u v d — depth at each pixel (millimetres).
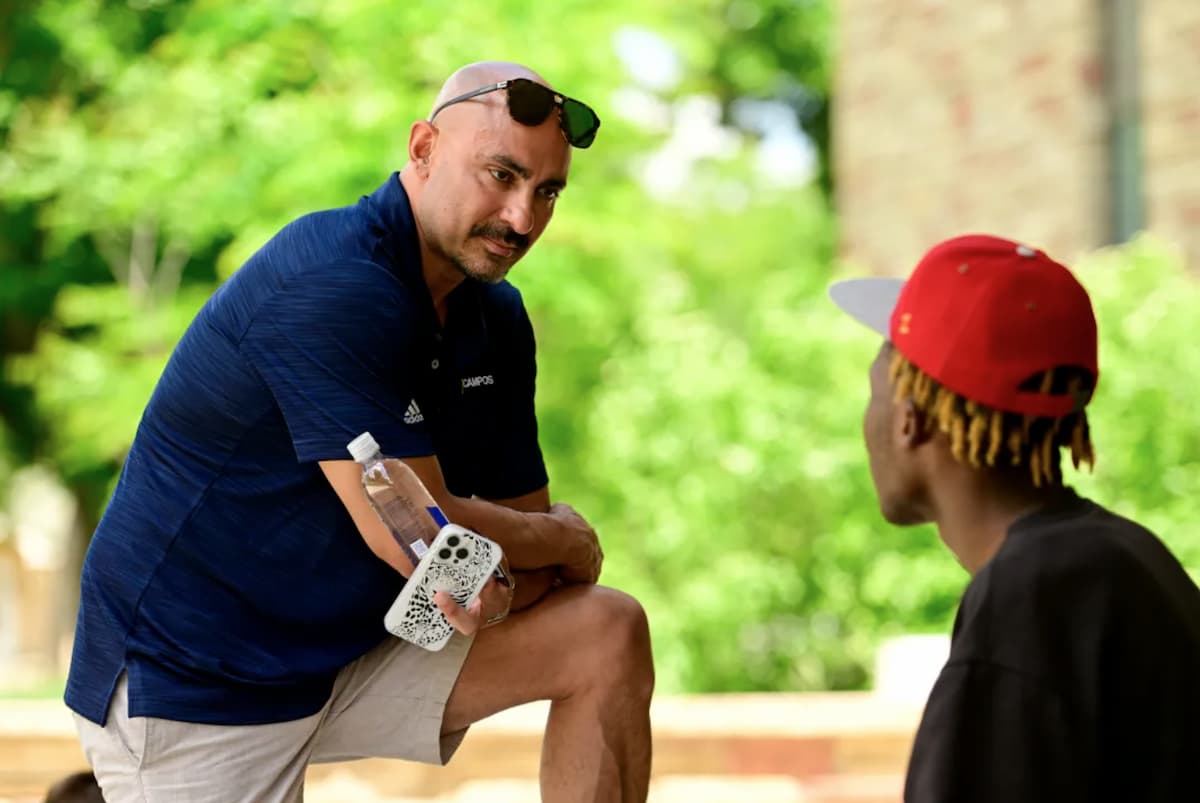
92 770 10023
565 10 32188
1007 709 6070
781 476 24719
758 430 25016
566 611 9008
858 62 34969
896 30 33594
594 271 35844
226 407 8477
